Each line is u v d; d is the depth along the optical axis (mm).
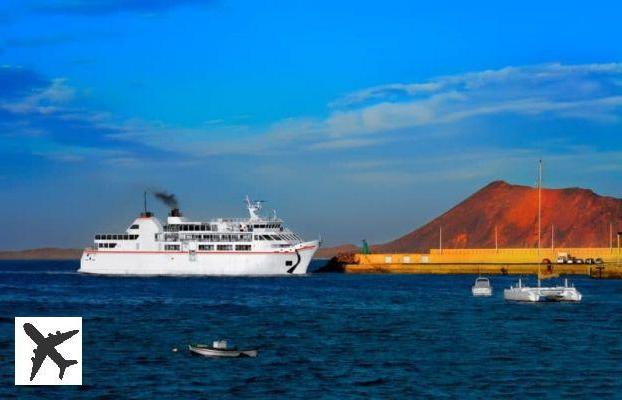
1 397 79125
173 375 88625
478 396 80188
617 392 81938
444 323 134750
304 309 160625
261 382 85562
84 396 79812
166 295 197875
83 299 186250
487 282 199250
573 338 116312
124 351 103000
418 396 80000
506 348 107000
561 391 82250
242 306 167125
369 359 98438
